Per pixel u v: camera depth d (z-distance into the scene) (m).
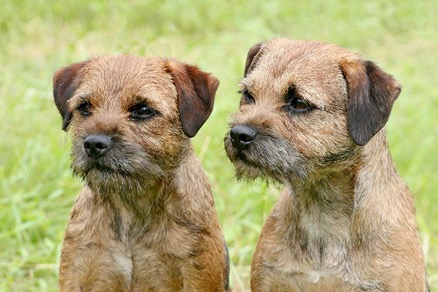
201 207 9.09
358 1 20.42
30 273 11.01
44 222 11.54
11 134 13.11
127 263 8.97
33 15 18.67
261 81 8.53
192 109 8.85
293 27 19.27
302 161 8.34
